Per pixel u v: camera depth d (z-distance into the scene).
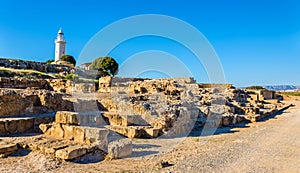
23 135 14.84
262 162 14.23
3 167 10.82
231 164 13.52
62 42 90.44
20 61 51.69
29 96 19.38
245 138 21.06
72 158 12.16
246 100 49.25
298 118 37.00
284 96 77.00
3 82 25.95
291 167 13.49
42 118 17.05
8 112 17.41
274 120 34.50
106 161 12.98
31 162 11.58
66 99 21.62
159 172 11.70
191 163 13.35
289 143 19.62
